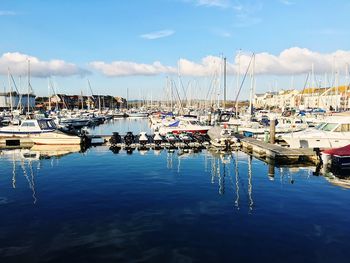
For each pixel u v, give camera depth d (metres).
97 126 68.00
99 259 9.12
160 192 15.94
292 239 10.38
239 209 13.30
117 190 16.34
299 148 26.55
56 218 12.36
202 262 8.94
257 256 9.27
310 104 88.88
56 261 9.02
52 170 21.67
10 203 14.28
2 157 27.78
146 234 10.79
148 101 147.88
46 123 36.84
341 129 26.11
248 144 31.02
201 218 12.26
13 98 111.56
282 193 15.70
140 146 32.94
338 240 10.30
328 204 13.92
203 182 18.03
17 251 9.61
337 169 21.22
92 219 12.23
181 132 41.12
